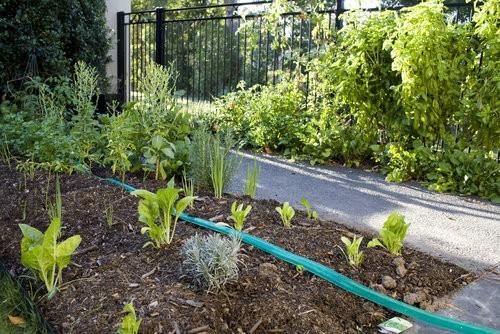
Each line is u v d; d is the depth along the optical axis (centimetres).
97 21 818
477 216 406
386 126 568
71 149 425
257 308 213
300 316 211
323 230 307
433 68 497
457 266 289
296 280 245
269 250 267
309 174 539
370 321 222
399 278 257
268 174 534
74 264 254
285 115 644
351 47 565
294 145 628
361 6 586
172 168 416
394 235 279
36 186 374
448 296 253
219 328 201
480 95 484
